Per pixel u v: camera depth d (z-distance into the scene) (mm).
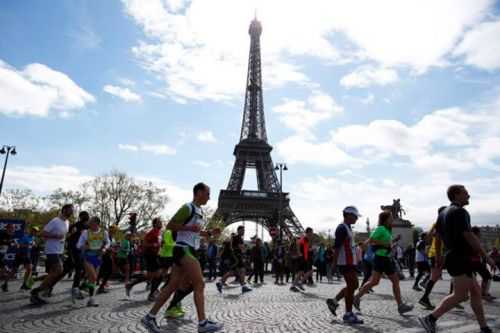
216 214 81688
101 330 9102
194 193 8922
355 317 10609
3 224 27219
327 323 10555
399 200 53375
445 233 8266
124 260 21797
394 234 49750
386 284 25969
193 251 8453
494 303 15258
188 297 16609
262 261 27594
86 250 13703
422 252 20375
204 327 7973
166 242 14633
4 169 47844
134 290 19609
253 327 9883
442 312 8102
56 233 13820
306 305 14531
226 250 22844
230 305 14430
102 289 18375
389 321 10922
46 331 8906
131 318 10867
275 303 15141
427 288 13555
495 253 27312
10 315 11086
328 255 30562
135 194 83312
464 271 7965
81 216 15242
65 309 12484
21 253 22141
